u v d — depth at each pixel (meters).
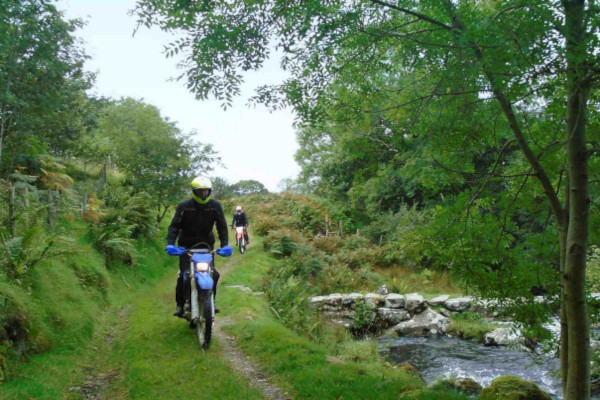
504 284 5.37
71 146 19.41
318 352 6.54
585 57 3.30
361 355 8.83
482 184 5.43
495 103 5.16
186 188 17.94
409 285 18.00
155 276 13.54
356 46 5.39
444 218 5.55
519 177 5.75
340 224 24.00
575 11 3.62
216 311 6.47
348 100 5.68
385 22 5.41
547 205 5.63
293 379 5.59
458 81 4.59
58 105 14.62
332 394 5.16
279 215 26.80
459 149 5.30
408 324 14.12
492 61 3.75
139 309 8.98
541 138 5.32
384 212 25.97
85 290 8.77
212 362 5.88
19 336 5.52
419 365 10.24
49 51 12.82
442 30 4.70
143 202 15.41
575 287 4.41
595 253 10.34
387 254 6.29
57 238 8.36
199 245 6.54
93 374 5.75
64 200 12.39
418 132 5.40
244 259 17.17
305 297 11.96
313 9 4.65
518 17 3.71
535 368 9.75
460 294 16.42
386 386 5.45
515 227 5.71
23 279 6.95
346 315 14.66
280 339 6.92
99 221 12.56
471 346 12.01
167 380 5.31
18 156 13.68
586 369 4.40
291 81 5.67
